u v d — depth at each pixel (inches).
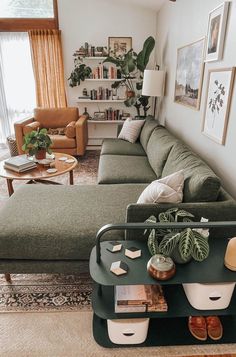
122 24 180.1
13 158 114.1
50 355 53.4
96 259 49.6
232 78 68.2
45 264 66.1
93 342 55.8
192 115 104.0
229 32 70.4
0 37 180.4
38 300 66.6
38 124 171.8
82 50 178.4
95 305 52.1
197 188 61.1
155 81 142.6
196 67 97.3
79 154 167.5
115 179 99.5
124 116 195.2
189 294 52.6
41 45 179.6
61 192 84.7
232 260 48.3
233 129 69.7
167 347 54.5
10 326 59.5
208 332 55.3
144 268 48.8
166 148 95.8
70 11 176.4
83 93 191.6
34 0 174.1
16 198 80.3
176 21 126.7
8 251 64.1
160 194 60.2
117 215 70.9
